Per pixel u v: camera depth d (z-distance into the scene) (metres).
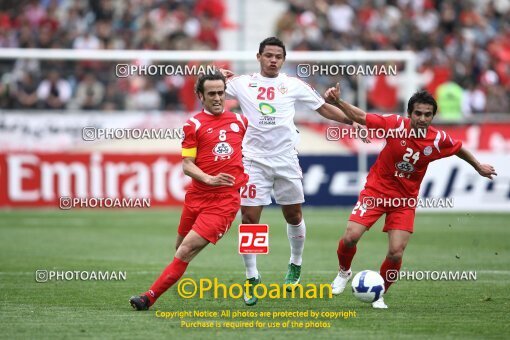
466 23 91.81
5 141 64.12
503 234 53.38
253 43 89.75
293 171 33.09
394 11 90.62
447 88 75.25
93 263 40.78
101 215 63.00
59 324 26.72
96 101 67.44
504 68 86.75
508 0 97.31
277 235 52.88
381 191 29.64
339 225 57.03
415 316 28.14
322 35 85.69
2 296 31.92
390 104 67.50
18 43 81.75
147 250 45.81
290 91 32.91
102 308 29.53
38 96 67.00
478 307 29.81
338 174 66.00
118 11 85.81
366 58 61.00
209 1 86.94
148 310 29.11
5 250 45.34
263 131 32.62
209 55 58.94
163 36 82.94
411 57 62.38
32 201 64.50
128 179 64.38
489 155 65.50
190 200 28.73
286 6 92.44
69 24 83.75
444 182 65.31
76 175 64.19
